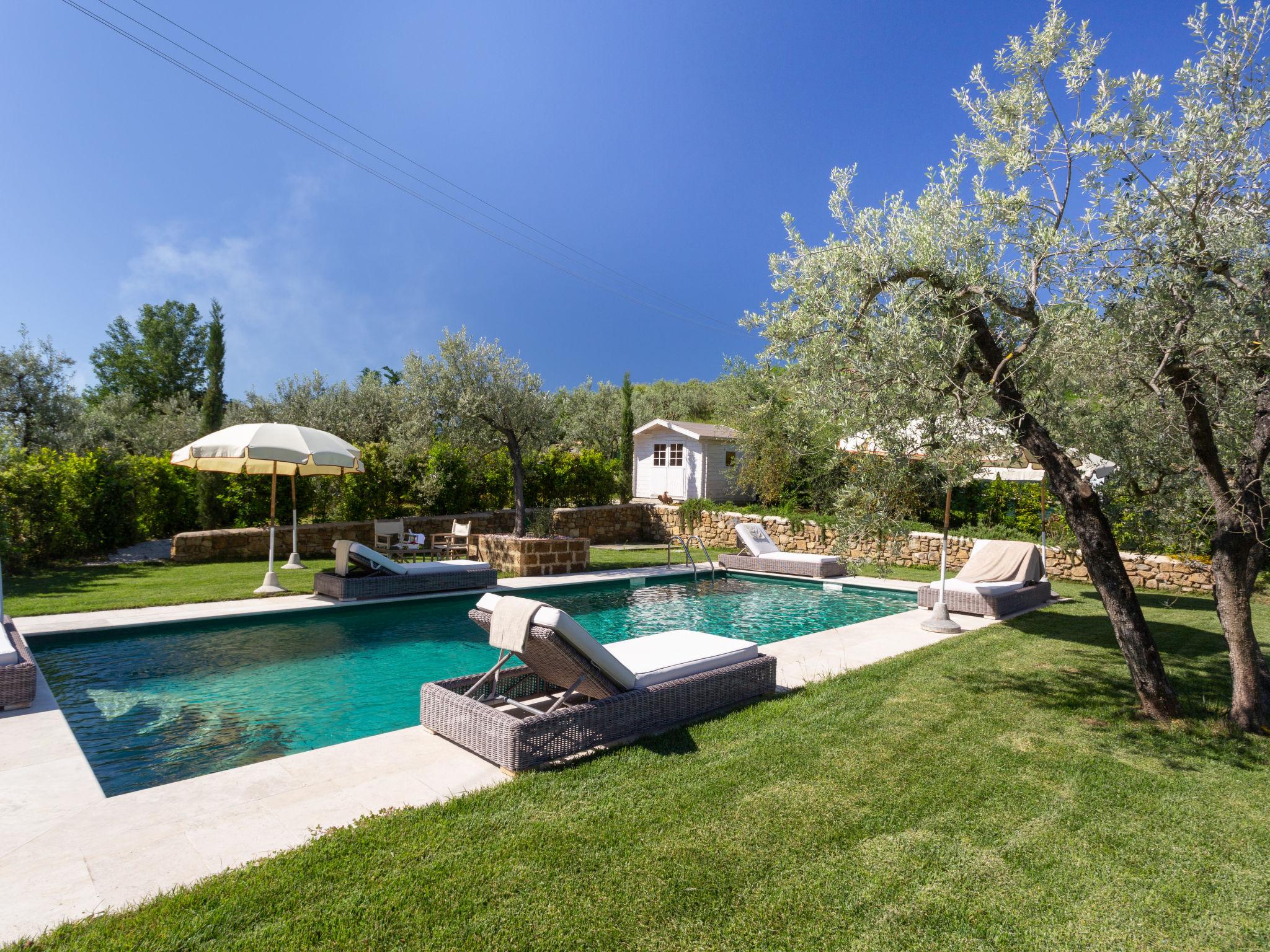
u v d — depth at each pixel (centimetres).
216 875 282
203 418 2536
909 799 363
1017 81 512
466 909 261
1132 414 551
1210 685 587
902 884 287
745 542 1433
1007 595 934
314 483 1728
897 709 514
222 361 2905
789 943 248
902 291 499
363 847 304
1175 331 447
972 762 415
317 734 502
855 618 985
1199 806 363
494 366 1551
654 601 1127
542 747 400
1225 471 532
